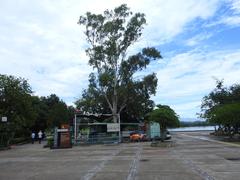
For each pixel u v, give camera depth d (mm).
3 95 50781
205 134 75625
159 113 47500
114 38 60750
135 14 61469
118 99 64875
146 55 61750
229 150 29859
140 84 62375
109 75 60344
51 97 92750
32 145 53219
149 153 29438
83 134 55812
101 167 19828
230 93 62281
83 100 69938
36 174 17312
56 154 31750
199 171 16969
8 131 47344
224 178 14664
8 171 18828
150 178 15000
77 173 17375
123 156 27188
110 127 55000
